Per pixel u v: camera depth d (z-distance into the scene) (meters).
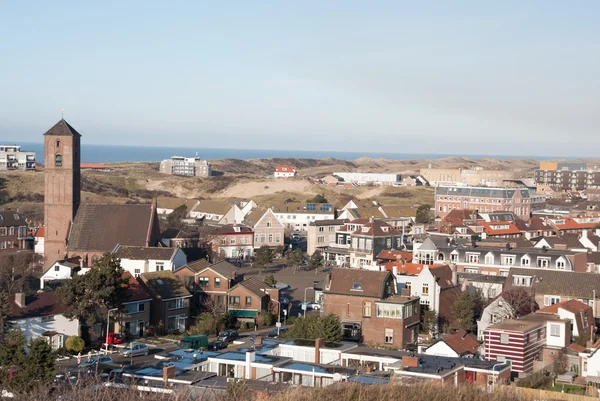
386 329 89.94
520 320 82.50
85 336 88.62
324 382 57.22
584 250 135.75
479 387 51.44
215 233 164.12
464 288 109.44
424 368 58.72
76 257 127.94
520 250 127.88
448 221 178.62
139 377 56.16
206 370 61.62
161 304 95.44
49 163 133.38
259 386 51.56
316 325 80.81
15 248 156.62
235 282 106.19
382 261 136.25
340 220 179.75
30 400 47.69
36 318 83.31
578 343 81.25
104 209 132.88
